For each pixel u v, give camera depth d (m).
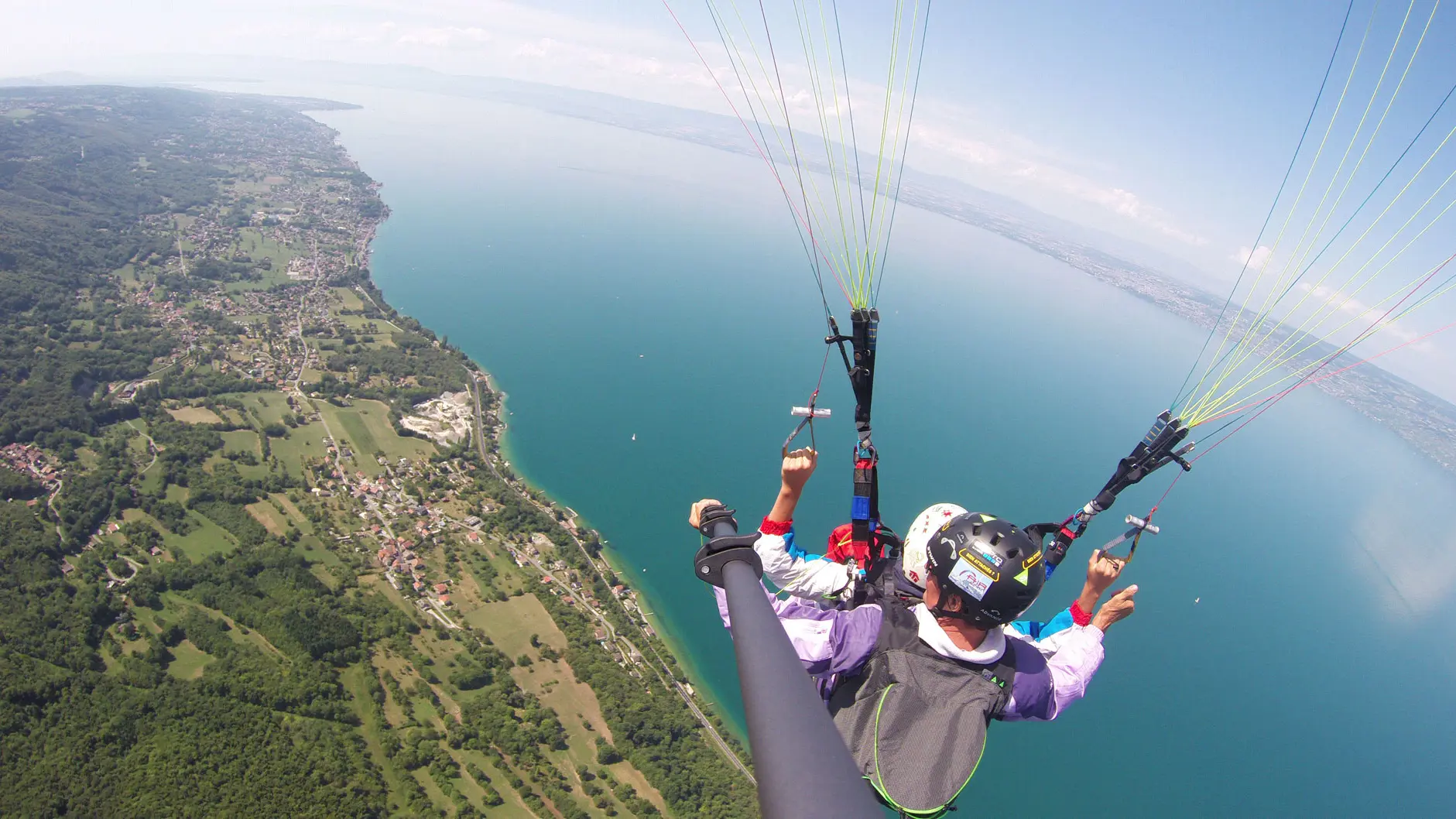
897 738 3.07
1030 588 3.40
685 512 80.50
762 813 1.42
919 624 3.56
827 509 79.56
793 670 1.91
